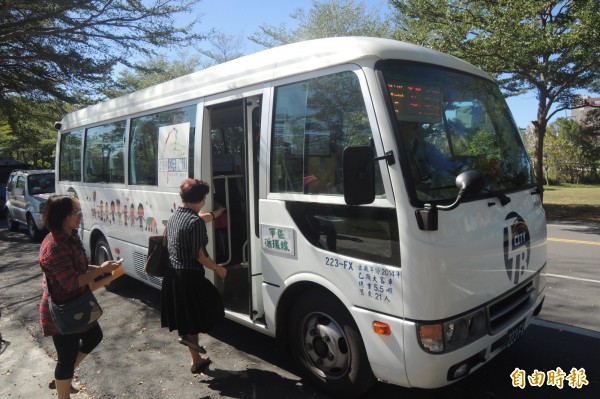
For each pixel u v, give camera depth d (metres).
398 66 3.14
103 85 14.88
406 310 2.78
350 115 3.12
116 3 11.83
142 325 5.30
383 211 2.89
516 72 14.13
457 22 13.69
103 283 3.44
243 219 4.89
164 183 4.96
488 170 3.41
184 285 3.71
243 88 3.98
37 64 14.13
